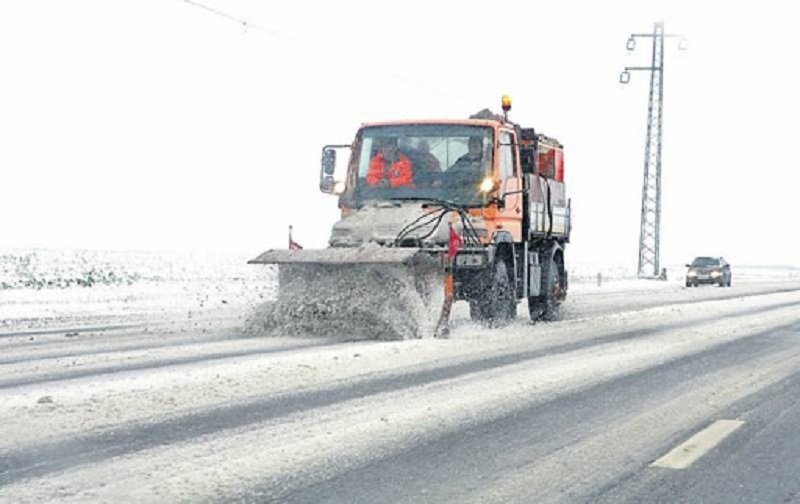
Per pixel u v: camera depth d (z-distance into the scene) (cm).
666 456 582
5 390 785
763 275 7269
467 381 854
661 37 5281
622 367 991
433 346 1130
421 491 491
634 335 1369
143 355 1050
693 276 4319
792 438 646
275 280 1312
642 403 769
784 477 540
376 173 1450
